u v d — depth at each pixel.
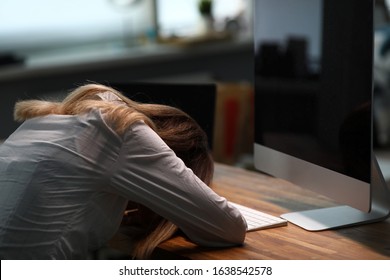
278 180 2.48
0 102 4.22
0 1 4.46
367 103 1.71
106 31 4.95
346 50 1.78
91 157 1.73
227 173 2.59
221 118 3.79
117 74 4.72
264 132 2.26
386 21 4.95
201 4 5.22
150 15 5.18
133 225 2.04
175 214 1.76
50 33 4.69
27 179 1.76
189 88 2.47
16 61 4.32
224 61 5.32
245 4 5.48
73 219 1.75
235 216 1.81
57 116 1.81
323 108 1.91
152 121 1.84
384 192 1.99
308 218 2.04
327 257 1.74
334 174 1.88
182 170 1.75
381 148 4.70
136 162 1.72
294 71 2.06
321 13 1.90
